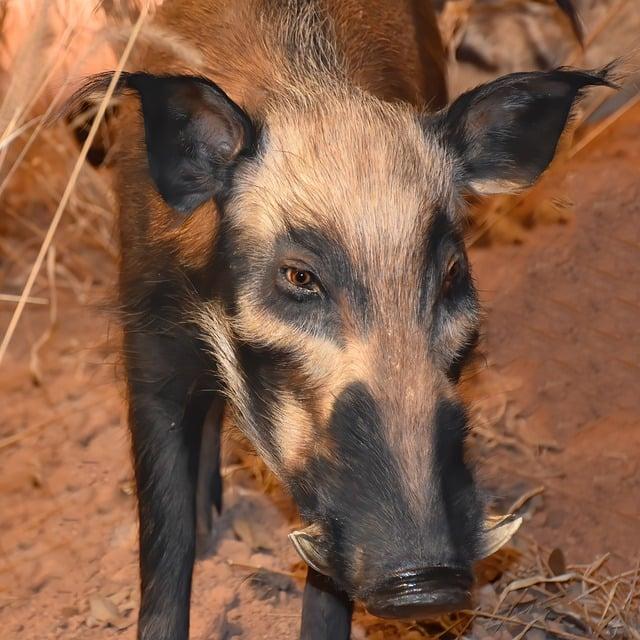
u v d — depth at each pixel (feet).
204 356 26.03
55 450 35.12
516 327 38.37
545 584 30.04
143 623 26.63
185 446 27.02
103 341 37.70
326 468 21.89
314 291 22.98
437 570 20.33
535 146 26.25
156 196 26.11
